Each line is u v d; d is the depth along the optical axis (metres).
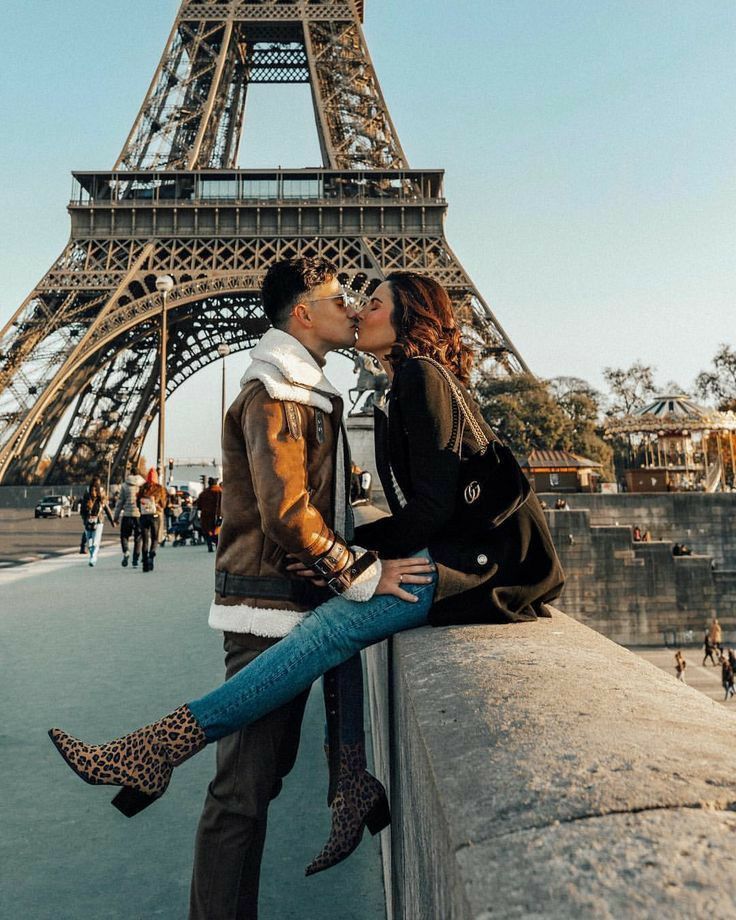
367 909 3.71
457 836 1.06
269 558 2.95
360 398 23.75
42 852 4.18
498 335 53.53
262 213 57.66
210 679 7.77
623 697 1.63
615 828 0.97
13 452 49.31
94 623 11.29
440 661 2.14
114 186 58.72
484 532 2.88
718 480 52.06
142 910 3.55
